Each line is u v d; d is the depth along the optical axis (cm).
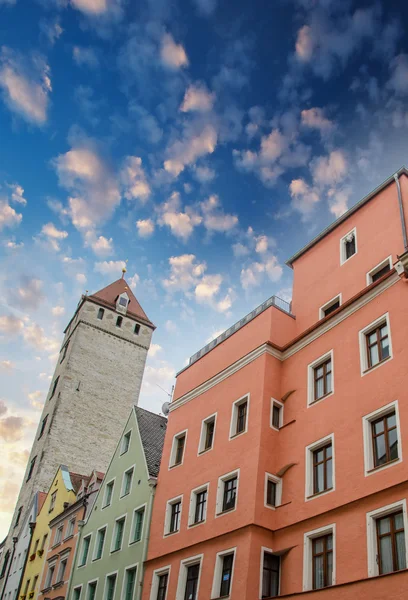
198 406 3634
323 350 3003
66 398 7869
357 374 2712
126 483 4156
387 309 2709
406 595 1970
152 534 3469
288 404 3084
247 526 2727
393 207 3097
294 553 2577
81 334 8538
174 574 3103
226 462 3127
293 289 3606
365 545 2252
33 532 5897
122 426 7994
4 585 6347
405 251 2830
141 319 9112
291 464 2842
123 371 8506
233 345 3594
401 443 2330
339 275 3256
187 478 3400
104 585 3731
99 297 9050
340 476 2538
